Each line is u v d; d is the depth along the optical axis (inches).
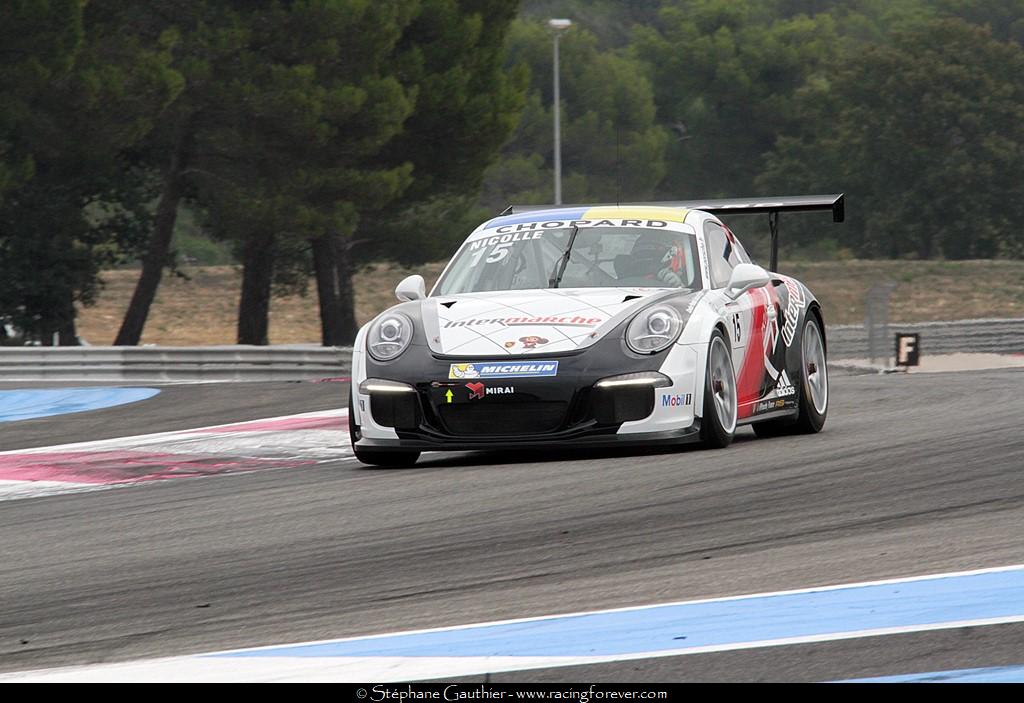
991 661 429.7
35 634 550.6
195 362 2925.7
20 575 685.9
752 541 666.2
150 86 3969.0
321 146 4180.6
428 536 730.2
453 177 4751.5
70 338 5064.0
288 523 804.0
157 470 1170.6
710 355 1008.2
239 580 640.4
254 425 1579.7
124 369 2974.9
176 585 637.3
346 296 5059.1
